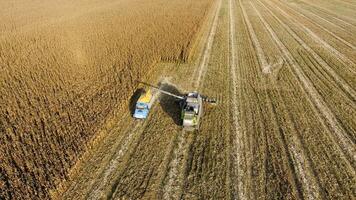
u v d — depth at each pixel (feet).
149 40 104.99
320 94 71.36
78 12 164.55
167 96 69.62
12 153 47.67
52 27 125.70
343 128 58.23
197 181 45.37
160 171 47.34
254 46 105.91
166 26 124.47
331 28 135.85
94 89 70.08
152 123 59.16
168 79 79.15
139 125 58.49
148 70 80.79
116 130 56.95
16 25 134.31
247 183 45.03
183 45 100.12
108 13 157.07
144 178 45.96
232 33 121.80
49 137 51.72
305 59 94.38
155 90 72.43
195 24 128.57
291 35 121.60
